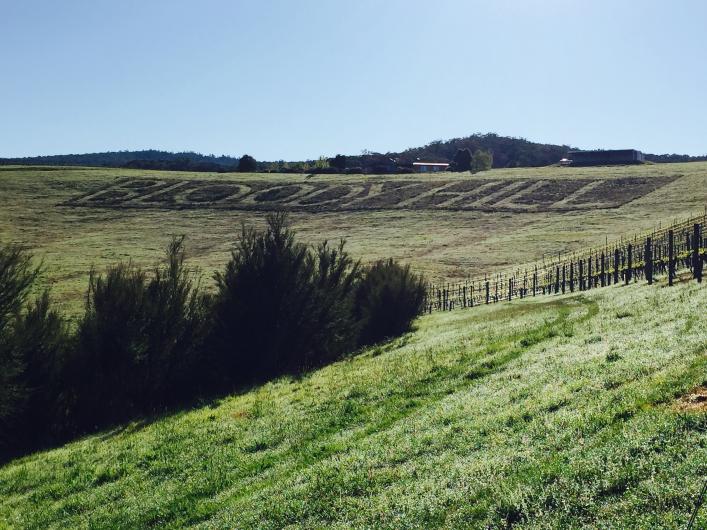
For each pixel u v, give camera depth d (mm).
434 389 16078
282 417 17141
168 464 14883
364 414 15430
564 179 135625
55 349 23875
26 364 22109
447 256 82125
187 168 194375
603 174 138000
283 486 11125
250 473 12906
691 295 19484
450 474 9031
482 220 107062
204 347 26828
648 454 7535
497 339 21719
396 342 30203
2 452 22281
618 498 6852
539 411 10750
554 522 6734
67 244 90438
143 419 22922
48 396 23188
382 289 35219
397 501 8734
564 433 9062
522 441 9438
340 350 29984
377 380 19219
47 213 112875
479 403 12852
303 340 28188
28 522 13094
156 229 103438
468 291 61406
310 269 28812
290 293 27531
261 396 21531
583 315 22109
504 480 8148
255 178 153875
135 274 26422
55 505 13828
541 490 7484
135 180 145500
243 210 120438
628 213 98438
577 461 7883
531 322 24125
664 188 114500
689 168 137250
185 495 12469
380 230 103062
